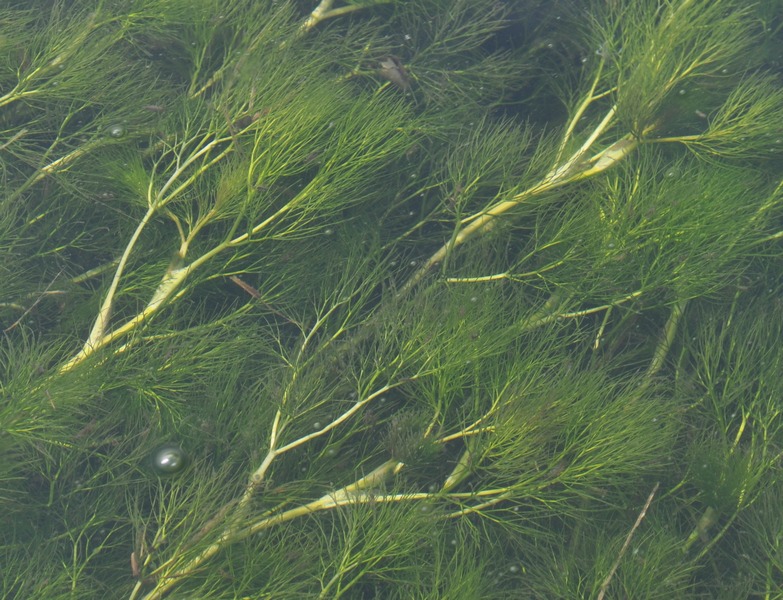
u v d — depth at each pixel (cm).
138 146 177
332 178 171
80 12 176
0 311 173
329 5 181
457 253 175
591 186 174
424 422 170
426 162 180
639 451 167
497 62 181
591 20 179
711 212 170
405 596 166
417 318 170
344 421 172
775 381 171
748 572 171
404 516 166
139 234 171
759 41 183
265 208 171
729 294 177
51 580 166
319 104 170
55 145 176
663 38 174
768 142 173
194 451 170
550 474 168
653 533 170
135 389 170
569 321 173
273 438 169
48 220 176
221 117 172
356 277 173
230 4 177
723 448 170
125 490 170
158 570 164
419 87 181
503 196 175
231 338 172
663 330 177
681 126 177
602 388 169
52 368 168
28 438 166
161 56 179
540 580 169
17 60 174
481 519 169
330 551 166
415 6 182
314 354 171
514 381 170
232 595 164
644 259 172
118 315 173
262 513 167
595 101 180
